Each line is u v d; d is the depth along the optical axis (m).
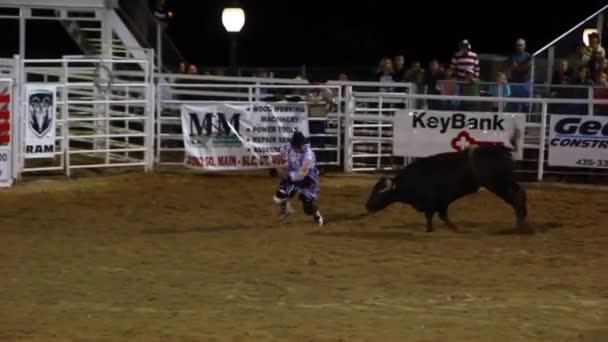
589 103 26.77
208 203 23.47
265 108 27.73
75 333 12.58
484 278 16.27
